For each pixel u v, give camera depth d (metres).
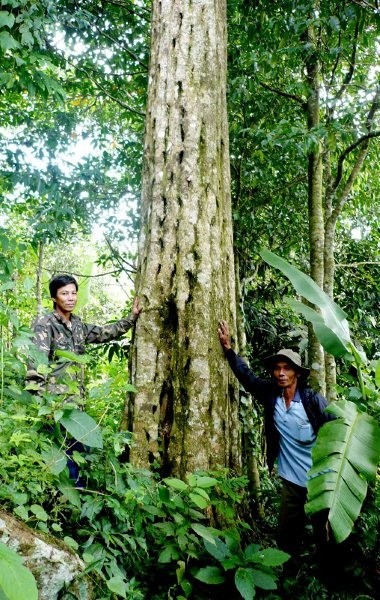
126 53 5.45
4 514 1.74
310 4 4.37
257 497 3.89
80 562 1.83
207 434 2.87
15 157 4.89
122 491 2.21
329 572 2.84
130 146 5.63
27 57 3.85
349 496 2.09
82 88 5.70
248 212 5.24
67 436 2.30
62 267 11.02
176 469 2.78
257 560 2.21
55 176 5.07
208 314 3.02
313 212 5.04
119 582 1.79
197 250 3.06
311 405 3.08
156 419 2.86
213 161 3.22
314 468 2.22
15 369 2.47
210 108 3.28
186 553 2.28
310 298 2.92
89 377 4.35
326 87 4.92
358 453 2.24
